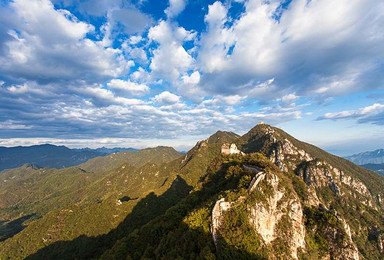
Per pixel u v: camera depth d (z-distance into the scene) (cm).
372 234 17312
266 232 5212
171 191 17700
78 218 15112
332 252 5450
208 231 5319
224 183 7725
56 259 12688
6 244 14388
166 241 5934
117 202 15950
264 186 5688
